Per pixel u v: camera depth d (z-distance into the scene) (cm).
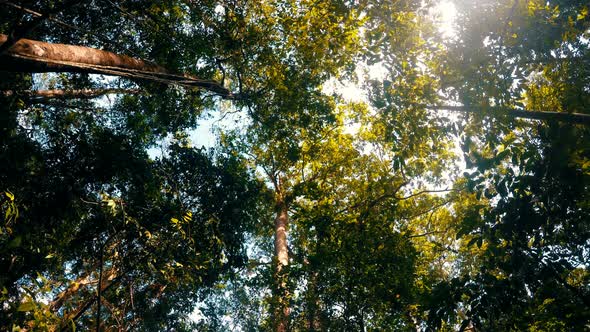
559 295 643
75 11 1033
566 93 708
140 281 1122
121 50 1154
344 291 962
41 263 891
